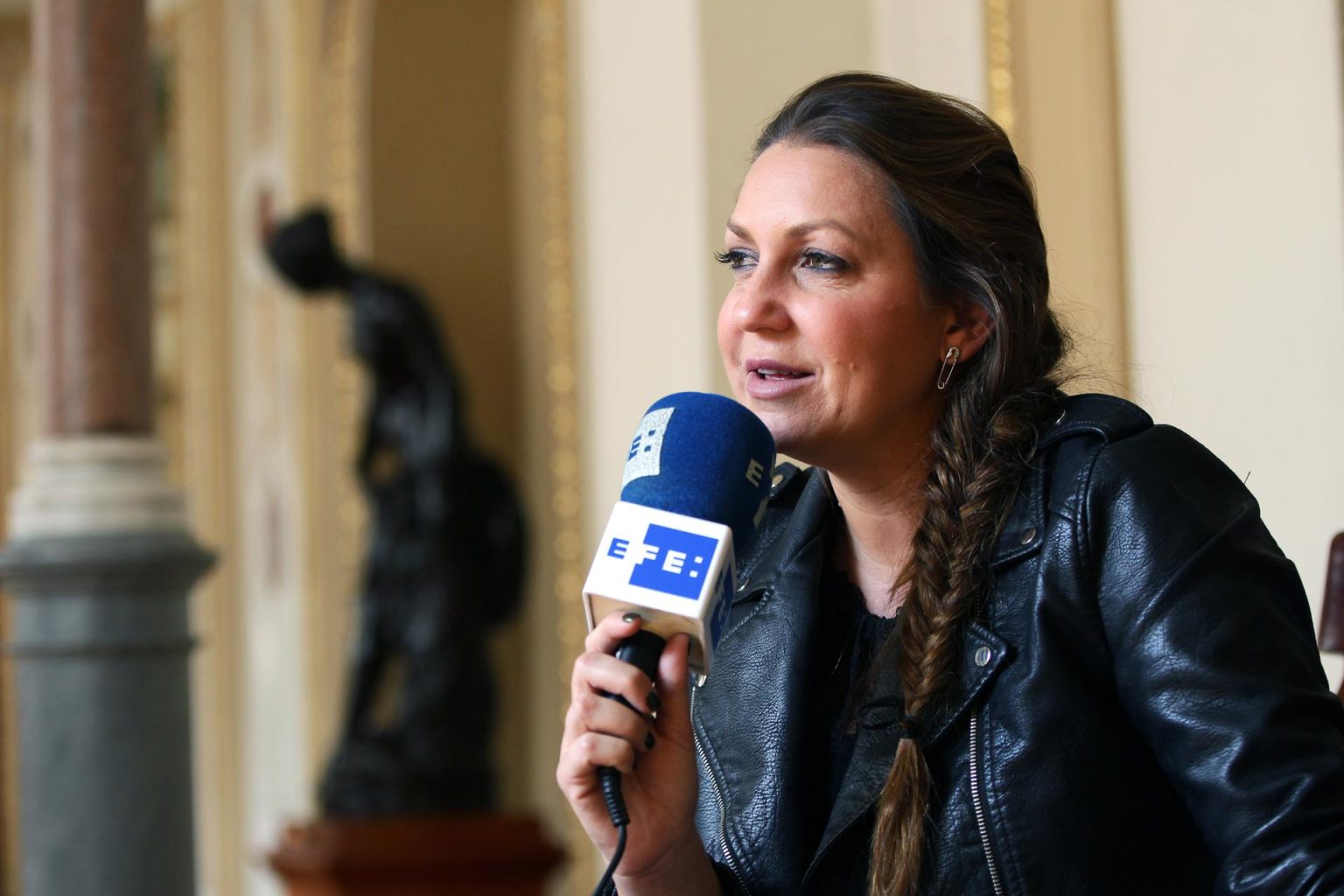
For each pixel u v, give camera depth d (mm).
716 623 1860
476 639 8180
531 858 7809
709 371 5258
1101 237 4375
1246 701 1685
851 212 1988
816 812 2055
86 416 5336
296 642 10289
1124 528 1828
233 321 11633
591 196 6465
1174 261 4215
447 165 9430
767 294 2012
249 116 11125
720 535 1841
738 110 5277
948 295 2023
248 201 11188
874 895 1847
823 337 1979
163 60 12562
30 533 5242
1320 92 3873
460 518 8219
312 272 8273
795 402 2004
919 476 2062
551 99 6836
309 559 10078
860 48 5273
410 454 8281
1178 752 1718
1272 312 3961
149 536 5215
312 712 10031
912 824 1849
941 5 4824
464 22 9375
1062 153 4449
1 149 14922
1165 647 1748
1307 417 3875
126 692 5145
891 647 2006
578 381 6762
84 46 5410
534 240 9133
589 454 6656
